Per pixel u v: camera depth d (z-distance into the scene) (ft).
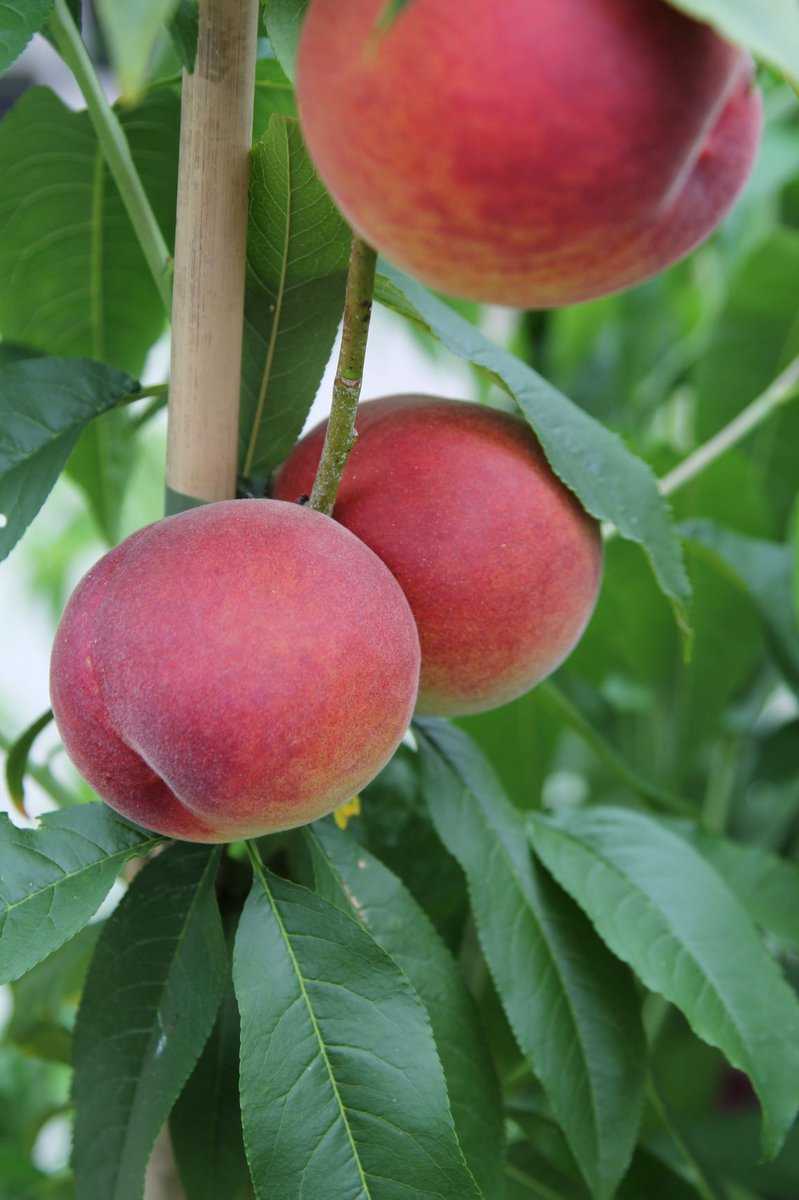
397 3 1.42
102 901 1.75
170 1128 1.93
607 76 1.46
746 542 2.41
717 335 2.79
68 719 1.71
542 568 1.83
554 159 1.48
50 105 2.03
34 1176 2.44
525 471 1.83
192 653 1.63
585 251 1.53
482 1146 1.87
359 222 1.55
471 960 2.19
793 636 2.38
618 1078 1.92
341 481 1.82
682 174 1.53
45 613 4.90
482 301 1.59
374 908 1.88
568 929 1.96
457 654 1.83
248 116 1.74
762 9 1.42
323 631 1.65
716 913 1.97
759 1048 1.90
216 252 1.76
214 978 1.81
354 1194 1.71
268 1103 1.72
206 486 1.81
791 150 2.85
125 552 1.70
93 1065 1.83
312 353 1.86
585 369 3.30
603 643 2.54
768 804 3.01
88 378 1.86
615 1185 1.90
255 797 1.66
